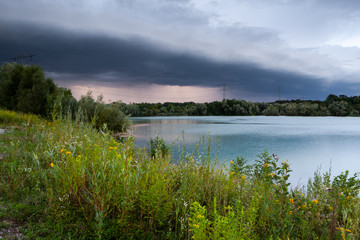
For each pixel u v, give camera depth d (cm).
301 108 9762
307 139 2033
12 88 2116
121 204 269
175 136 2064
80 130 566
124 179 264
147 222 280
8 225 270
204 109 9881
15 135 755
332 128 3288
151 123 4250
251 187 370
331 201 346
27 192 341
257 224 277
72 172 282
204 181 370
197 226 206
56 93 2003
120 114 2000
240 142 1791
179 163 417
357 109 9431
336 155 1316
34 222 281
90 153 377
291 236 280
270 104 10881
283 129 3078
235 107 10231
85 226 270
